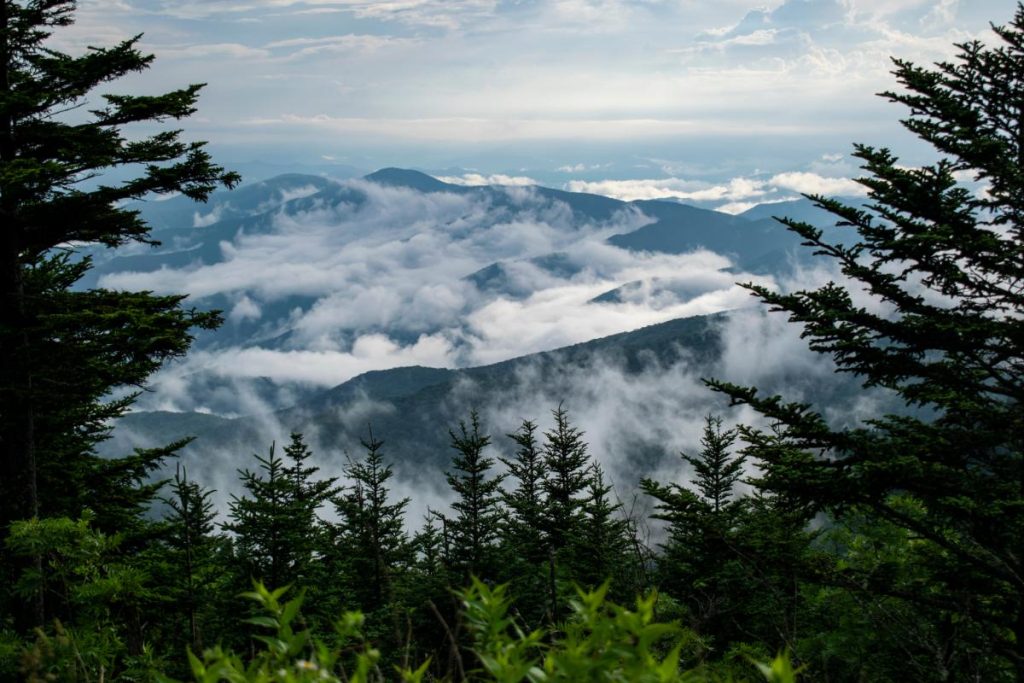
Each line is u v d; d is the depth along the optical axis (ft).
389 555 82.58
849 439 29.32
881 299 30.76
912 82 30.60
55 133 37.83
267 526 68.90
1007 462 29.19
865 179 30.53
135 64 38.96
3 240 39.29
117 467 50.16
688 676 5.89
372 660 6.24
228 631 56.90
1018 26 30.14
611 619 5.83
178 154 39.47
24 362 36.94
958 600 25.63
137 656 16.63
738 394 30.27
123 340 37.55
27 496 39.93
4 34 37.73
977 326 27.55
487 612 6.45
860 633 30.01
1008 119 30.71
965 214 29.19
